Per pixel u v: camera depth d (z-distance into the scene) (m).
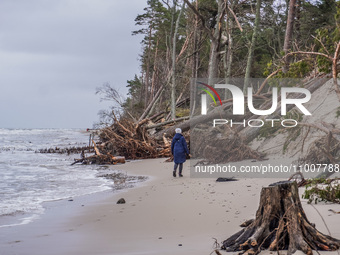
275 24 42.03
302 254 4.69
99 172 18.94
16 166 22.70
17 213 9.45
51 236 7.08
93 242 6.43
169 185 12.59
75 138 80.25
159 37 65.06
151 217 8.14
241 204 8.52
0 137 84.12
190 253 5.17
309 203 7.53
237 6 31.22
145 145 24.55
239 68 41.22
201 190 10.80
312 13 36.88
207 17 41.69
